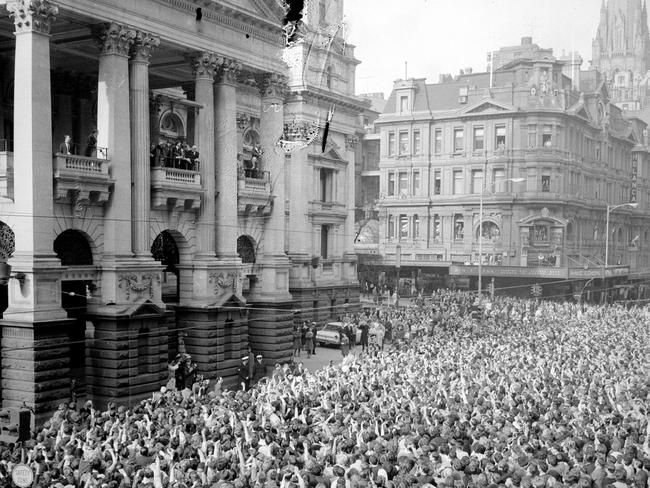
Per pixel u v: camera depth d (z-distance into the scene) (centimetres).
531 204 8788
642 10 13412
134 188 3716
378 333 5419
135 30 3659
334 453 2008
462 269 8675
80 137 4466
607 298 8794
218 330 4169
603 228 10062
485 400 2680
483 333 5172
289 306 4881
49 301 3178
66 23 3653
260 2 4450
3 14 3316
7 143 3966
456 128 9275
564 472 1712
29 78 3138
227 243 4284
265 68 4612
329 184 6556
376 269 9344
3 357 3172
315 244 6306
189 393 3067
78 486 1839
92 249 3594
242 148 5762
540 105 8906
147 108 3759
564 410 2444
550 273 8219
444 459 1911
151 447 2058
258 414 2591
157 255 4281
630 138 10969
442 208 9281
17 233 3177
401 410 2523
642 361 3706
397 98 9625
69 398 3256
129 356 3556
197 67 4147
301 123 5978
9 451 2183
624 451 1886
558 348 4084
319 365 4791
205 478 1766
